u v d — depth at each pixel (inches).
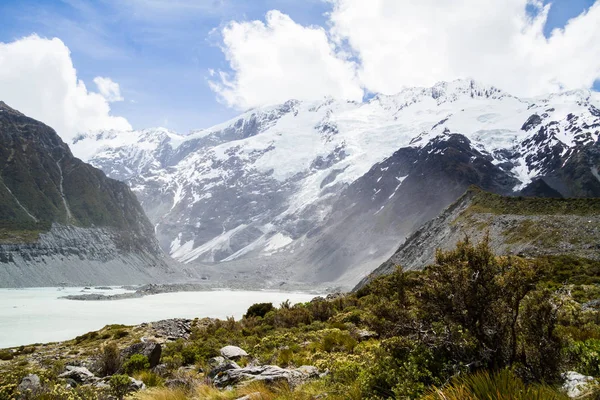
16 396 334.0
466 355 288.8
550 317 284.5
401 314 331.6
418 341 309.3
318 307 1336.1
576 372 276.2
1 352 1339.8
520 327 291.1
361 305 1339.8
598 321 564.1
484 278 294.8
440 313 306.2
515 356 280.8
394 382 295.9
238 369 499.8
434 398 237.3
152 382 573.9
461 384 231.8
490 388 215.5
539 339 278.4
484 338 287.4
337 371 399.5
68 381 590.6
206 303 4626.0
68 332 2440.9
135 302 4601.4
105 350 770.2
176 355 802.2
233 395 406.0
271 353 722.2
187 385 498.9
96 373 731.4
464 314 295.4
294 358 639.8
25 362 1063.0
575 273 1352.1
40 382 380.2
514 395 207.5
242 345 935.7
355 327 900.0
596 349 322.0
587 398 225.6
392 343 325.4
